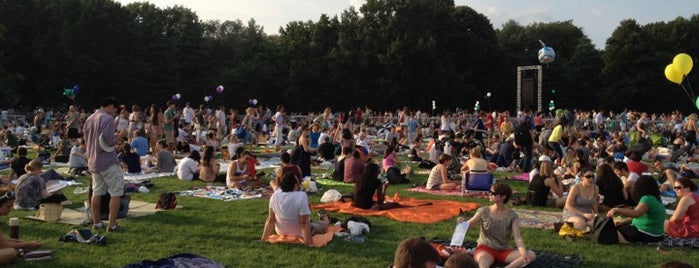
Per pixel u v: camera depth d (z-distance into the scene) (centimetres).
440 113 7038
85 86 5909
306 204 867
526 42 8931
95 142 929
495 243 729
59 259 773
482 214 736
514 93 7675
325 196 1246
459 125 4206
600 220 893
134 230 952
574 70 7931
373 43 6975
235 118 3069
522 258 702
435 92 6906
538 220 1066
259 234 930
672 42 7788
